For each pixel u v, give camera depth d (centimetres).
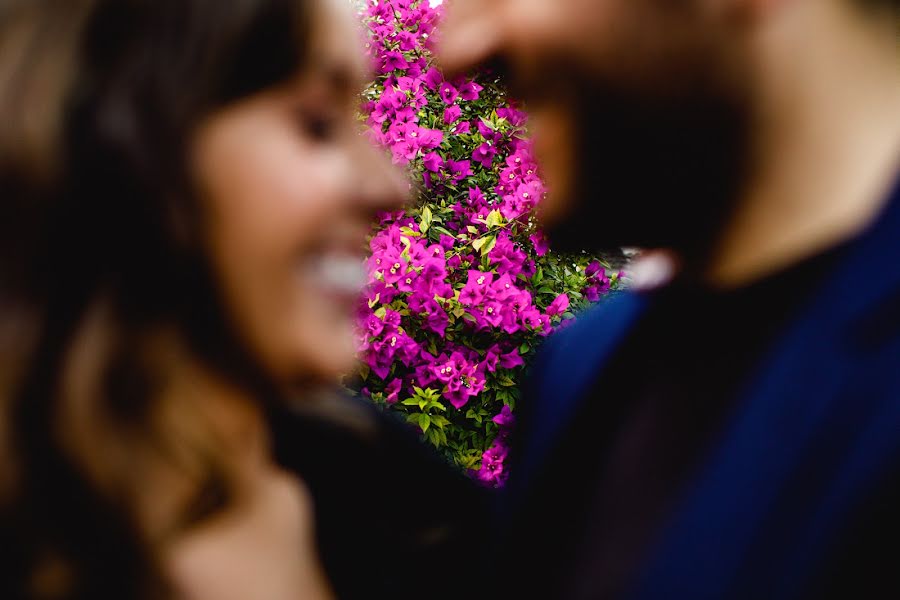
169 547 59
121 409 53
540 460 76
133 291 52
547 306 268
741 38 44
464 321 243
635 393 66
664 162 48
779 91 44
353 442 86
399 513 87
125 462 53
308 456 81
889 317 43
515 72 51
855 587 40
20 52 51
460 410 250
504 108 262
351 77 59
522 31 49
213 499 60
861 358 43
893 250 44
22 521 52
